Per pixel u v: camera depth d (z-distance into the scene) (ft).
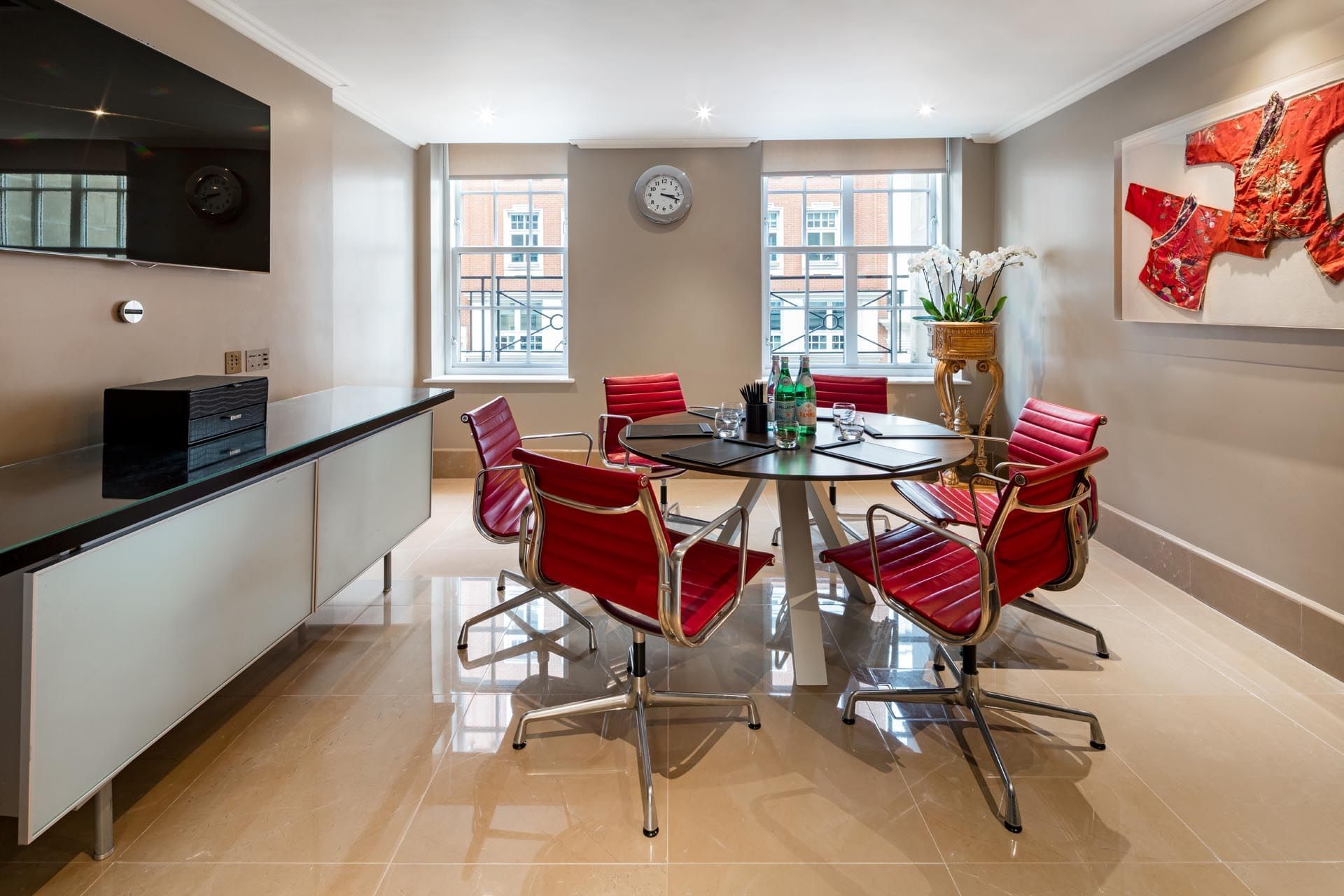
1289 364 9.00
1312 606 8.59
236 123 9.64
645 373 18.29
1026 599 9.18
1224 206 9.87
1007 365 17.10
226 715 7.51
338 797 6.23
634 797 6.24
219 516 6.26
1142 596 10.73
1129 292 12.00
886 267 18.94
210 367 9.71
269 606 7.02
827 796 6.25
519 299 19.26
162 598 5.57
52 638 4.54
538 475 6.50
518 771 6.59
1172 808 6.07
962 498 10.10
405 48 11.55
